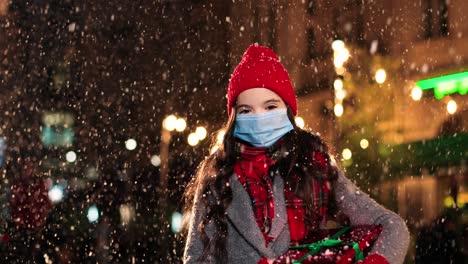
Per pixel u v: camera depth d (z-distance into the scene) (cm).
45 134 2988
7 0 3177
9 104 3022
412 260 1212
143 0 3366
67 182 2419
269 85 323
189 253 318
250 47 338
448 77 1866
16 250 1334
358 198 307
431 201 1633
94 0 3381
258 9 2880
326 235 293
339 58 1584
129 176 2556
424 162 1634
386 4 2220
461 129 1772
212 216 313
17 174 1382
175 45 3272
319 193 305
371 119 2052
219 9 3114
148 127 3216
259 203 307
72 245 1440
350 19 2383
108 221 1603
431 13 2059
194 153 2258
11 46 3141
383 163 1812
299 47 2616
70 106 3131
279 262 278
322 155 315
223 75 3105
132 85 3297
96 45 3356
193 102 3191
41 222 1368
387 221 296
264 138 317
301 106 2542
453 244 1199
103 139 3089
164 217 1781
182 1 3269
